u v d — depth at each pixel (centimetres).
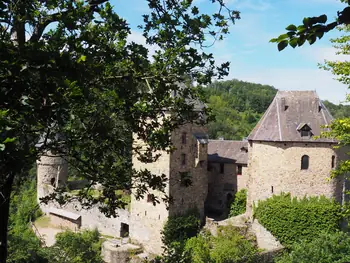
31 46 623
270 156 3441
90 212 4369
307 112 3472
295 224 3262
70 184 5256
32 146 658
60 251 2847
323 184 3306
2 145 493
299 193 3331
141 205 3850
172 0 916
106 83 859
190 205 3878
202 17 898
